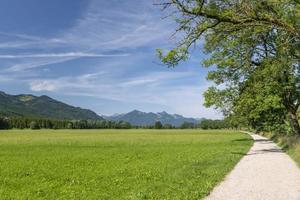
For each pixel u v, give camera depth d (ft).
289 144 135.23
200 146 191.11
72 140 273.54
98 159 124.16
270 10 34.24
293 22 34.65
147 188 58.90
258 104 154.61
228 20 35.04
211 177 68.44
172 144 217.97
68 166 104.22
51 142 246.27
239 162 97.55
